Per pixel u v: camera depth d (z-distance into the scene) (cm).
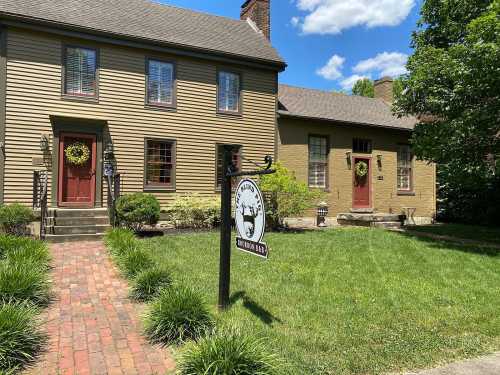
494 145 955
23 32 984
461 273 654
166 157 1163
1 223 867
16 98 970
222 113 1236
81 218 958
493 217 1495
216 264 649
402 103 1095
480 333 399
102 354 334
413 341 372
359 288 542
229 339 304
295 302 471
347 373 311
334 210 1445
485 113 876
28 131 983
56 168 1010
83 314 424
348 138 1488
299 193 1137
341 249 841
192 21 1347
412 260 754
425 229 1362
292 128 1370
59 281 545
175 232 1031
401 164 1628
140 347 350
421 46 1280
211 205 1110
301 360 325
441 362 336
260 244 393
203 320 376
